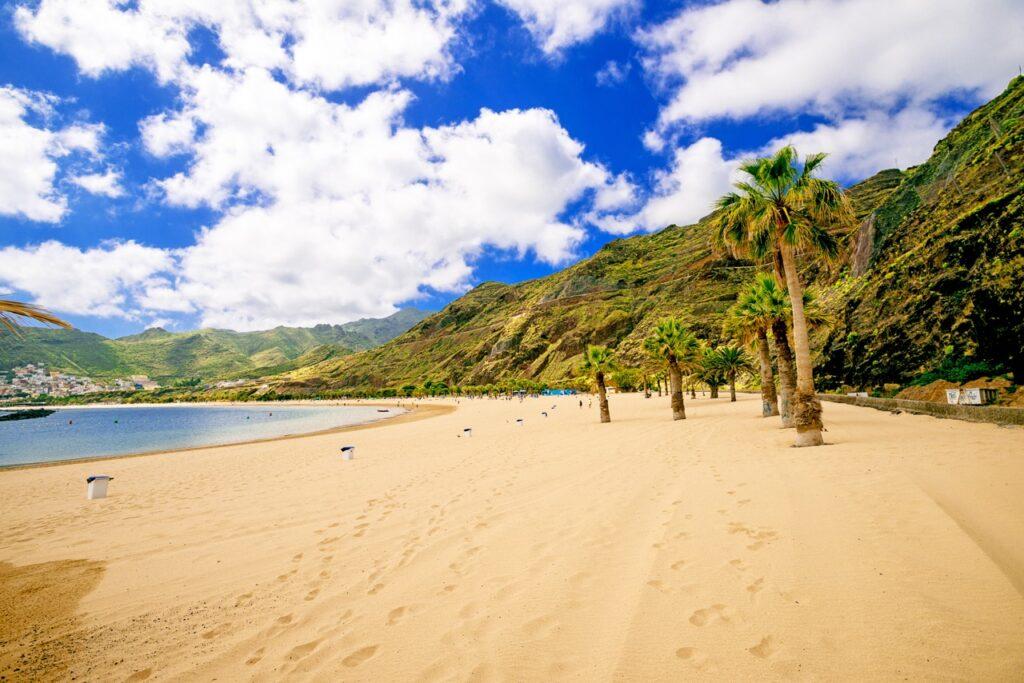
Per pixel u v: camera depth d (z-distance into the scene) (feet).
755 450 38.75
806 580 13.14
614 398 259.19
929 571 12.66
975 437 35.81
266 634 14.01
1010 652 9.23
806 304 66.90
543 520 22.62
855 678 9.12
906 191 152.97
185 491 42.93
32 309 16.60
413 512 27.14
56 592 18.52
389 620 14.05
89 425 286.66
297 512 29.96
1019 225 75.87
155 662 12.80
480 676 10.61
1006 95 132.98
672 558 15.98
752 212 46.60
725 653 10.39
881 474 23.76
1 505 41.14
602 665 10.48
